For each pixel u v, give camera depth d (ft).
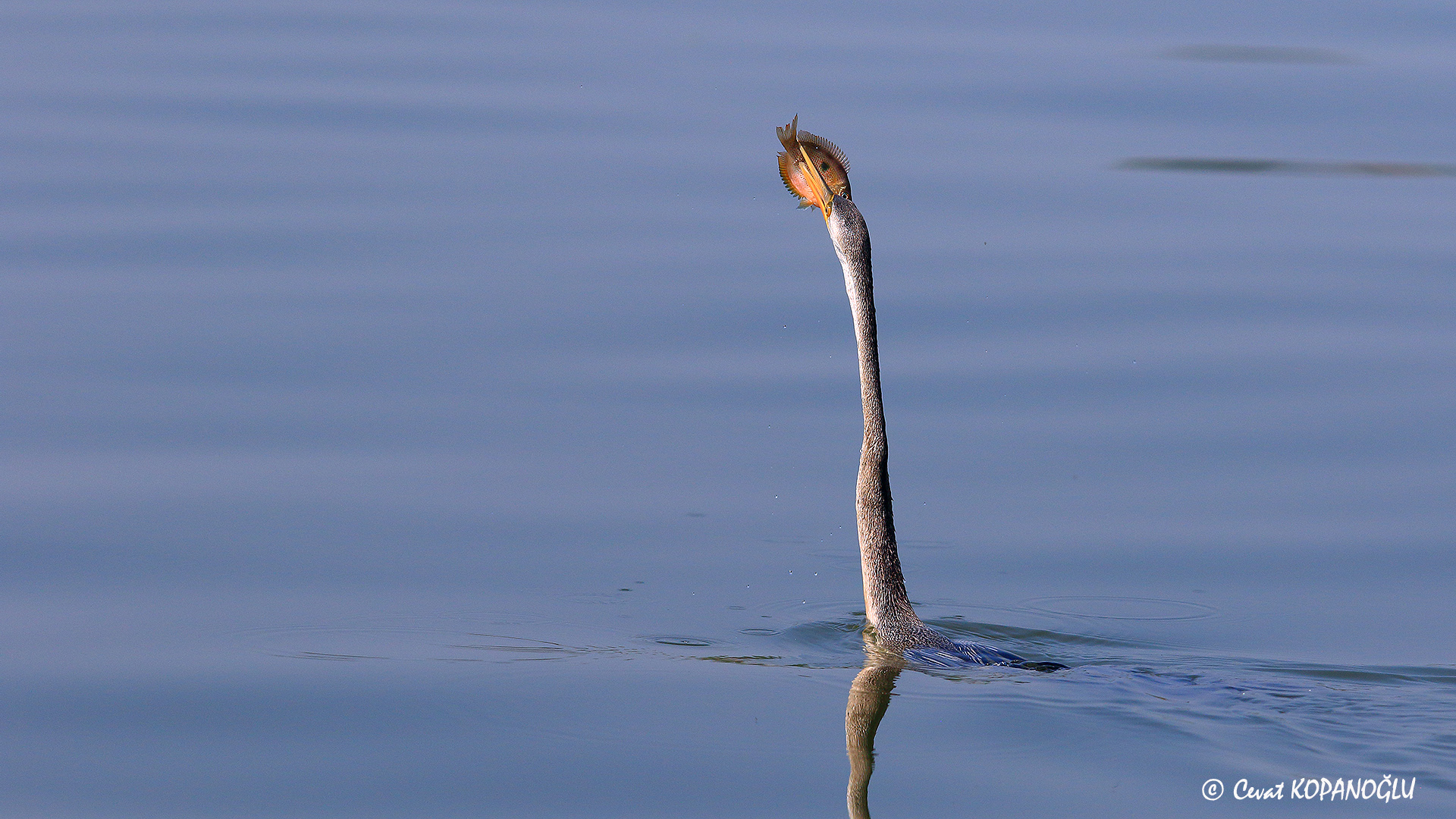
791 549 49.21
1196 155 86.84
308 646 41.19
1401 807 32.32
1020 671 40.11
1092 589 46.96
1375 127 91.35
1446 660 41.27
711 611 44.65
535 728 36.17
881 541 42.27
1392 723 36.52
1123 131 89.30
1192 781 33.58
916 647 41.75
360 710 37.09
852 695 38.17
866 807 32.45
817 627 43.60
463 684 38.63
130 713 37.06
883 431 42.27
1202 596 46.29
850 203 42.04
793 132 42.37
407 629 42.60
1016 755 34.86
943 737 35.78
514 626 43.19
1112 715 36.86
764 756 34.76
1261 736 35.83
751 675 39.60
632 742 35.37
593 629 42.96
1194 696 38.32
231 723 36.50
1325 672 40.50
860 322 42.04
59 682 38.78
